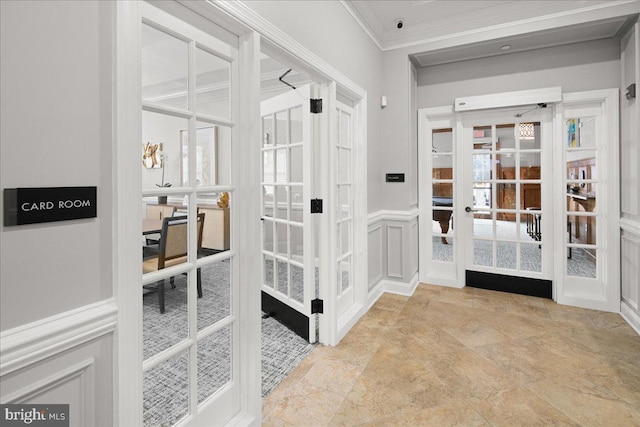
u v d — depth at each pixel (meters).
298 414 1.79
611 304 3.11
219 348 1.87
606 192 3.13
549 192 3.42
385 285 3.71
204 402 1.55
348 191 2.98
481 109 3.58
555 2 2.91
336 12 2.53
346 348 2.48
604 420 1.73
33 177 0.87
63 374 0.94
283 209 2.83
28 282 0.87
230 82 1.62
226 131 1.61
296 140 2.67
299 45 2.00
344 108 2.86
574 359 2.30
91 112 1.00
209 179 1.53
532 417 1.75
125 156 1.08
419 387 2.01
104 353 1.05
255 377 1.69
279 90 4.64
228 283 1.70
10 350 0.83
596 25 2.88
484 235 3.74
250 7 1.61
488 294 3.61
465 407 1.84
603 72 3.13
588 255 3.28
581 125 3.25
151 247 1.32
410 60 3.58
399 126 3.57
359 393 1.96
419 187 3.96
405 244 3.57
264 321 2.95
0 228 0.82
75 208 0.96
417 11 3.12
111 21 1.04
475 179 3.74
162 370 1.83
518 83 3.46
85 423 1.01
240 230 1.67
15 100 0.83
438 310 3.18
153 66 1.32
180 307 1.49
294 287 2.79
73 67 0.95
